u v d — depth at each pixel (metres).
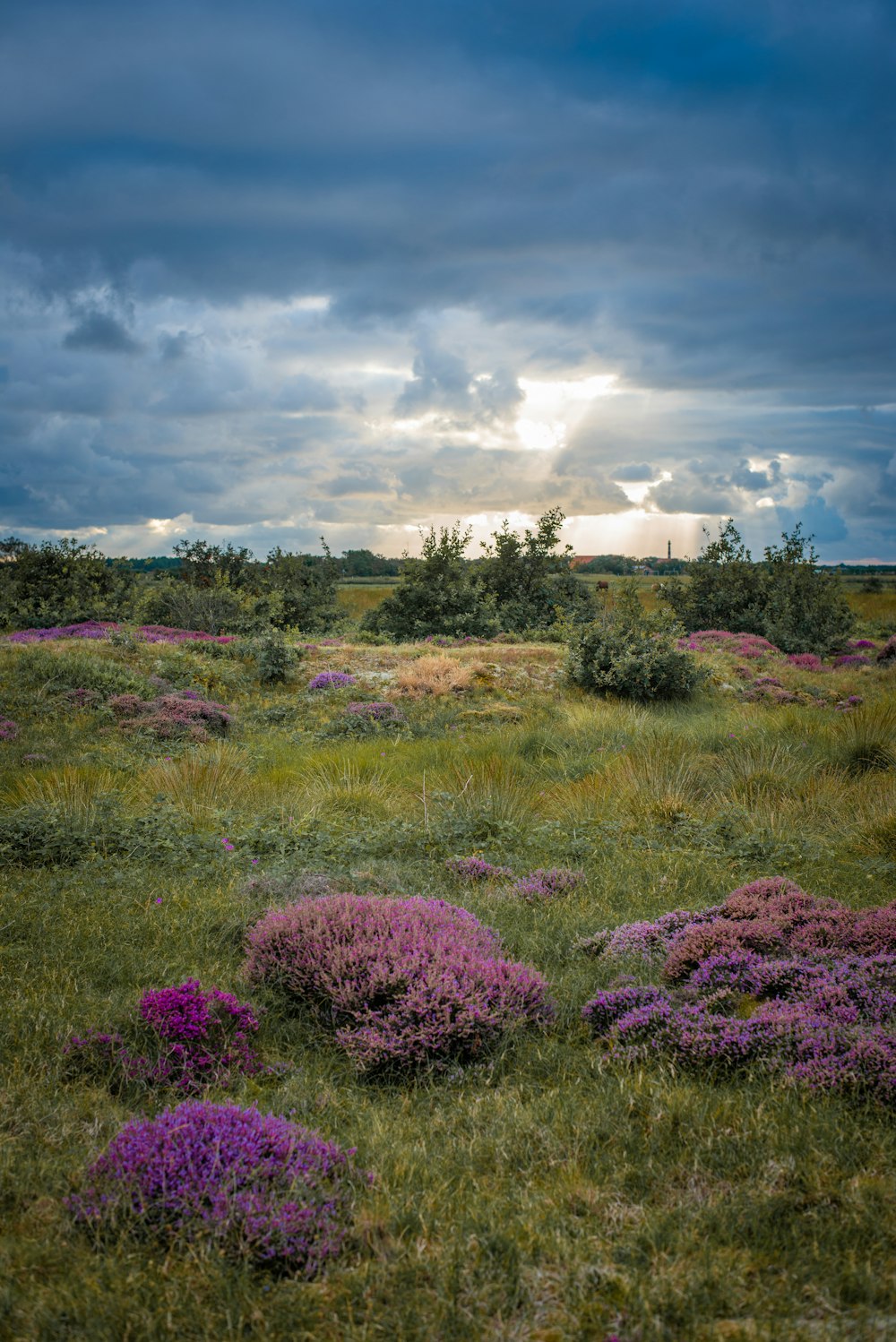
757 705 17.55
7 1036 4.09
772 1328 2.26
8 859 7.34
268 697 17.55
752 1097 3.51
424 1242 2.69
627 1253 2.60
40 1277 2.55
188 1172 2.89
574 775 11.02
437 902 5.71
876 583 50.38
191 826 8.52
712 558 32.28
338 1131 3.48
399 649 21.41
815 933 5.13
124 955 5.26
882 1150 3.04
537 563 31.80
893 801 8.59
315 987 4.62
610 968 5.18
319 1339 2.31
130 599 28.41
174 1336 2.31
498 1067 4.02
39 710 14.59
